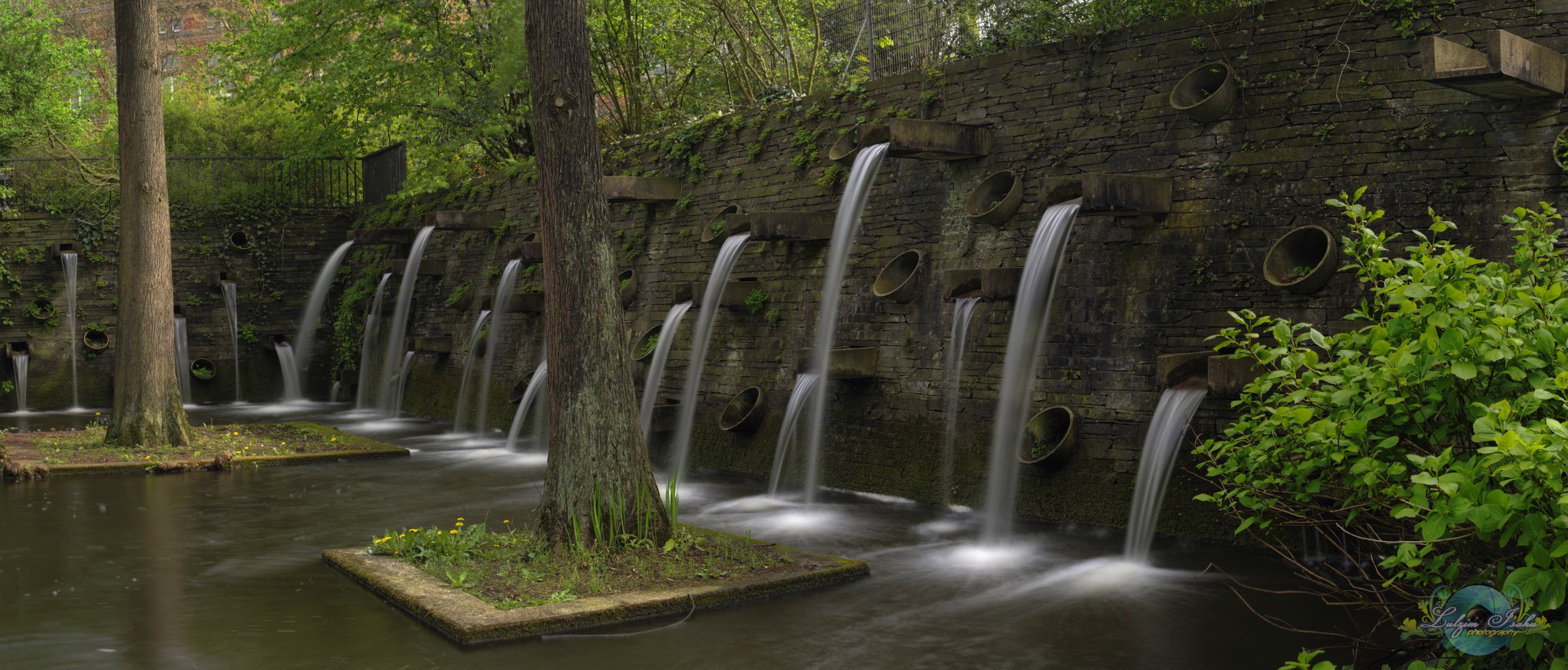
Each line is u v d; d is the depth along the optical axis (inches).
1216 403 338.6
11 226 861.8
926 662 231.9
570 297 297.7
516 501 439.2
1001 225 423.2
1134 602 281.0
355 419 796.6
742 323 537.0
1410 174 323.0
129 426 550.6
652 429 546.6
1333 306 329.1
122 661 230.1
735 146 569.9
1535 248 195.6
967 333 428.1
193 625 256.4
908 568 319.0
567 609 253.8
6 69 1075.3
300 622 258.7
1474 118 312.8
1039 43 431.5
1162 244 373.4
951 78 453.4
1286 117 349.4
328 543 353.7
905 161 470.3
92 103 1306.6
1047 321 399.2
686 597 267.0
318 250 965.2
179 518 395.9
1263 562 320.2
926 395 441.4
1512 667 158.6
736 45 801.6
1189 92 369.7
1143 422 369.1
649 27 847.1
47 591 289.4
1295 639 247.9
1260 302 346.9
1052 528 376.2
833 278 481.1
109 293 887.1
